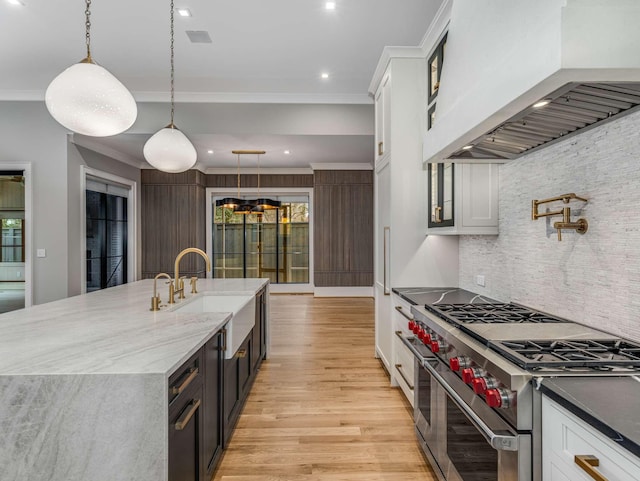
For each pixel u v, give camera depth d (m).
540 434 1.14
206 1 2.80
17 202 4.85
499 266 2.54
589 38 1.01
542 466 1.14
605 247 1.61
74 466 1.17
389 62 3.25
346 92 4.62
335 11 2.93
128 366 1.24
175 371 1.32
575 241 1.81
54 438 1.17
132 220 6.79
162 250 7.57
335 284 7.81
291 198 8.52
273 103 4.78
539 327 1.69
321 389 3.19
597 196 1.66
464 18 1.77
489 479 1.33
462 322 1.81
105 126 2.08
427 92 3.19
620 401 0.98
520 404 1.15
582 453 0.95
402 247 3.18
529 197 2.19
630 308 1.47
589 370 1.19
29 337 1.60
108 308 2.28
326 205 7.75
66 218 4.85
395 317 3.12
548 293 2.02
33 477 1.17
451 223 2.61
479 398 1.39
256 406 2.87
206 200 8.12
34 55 3.67
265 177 8.16
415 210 3.18
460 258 3.18
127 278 6.72
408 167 3.18
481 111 1.47
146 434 1.18
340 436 2.44
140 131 4.82
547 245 2.03
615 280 1.55
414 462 2.16
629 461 0.80
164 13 2.95
